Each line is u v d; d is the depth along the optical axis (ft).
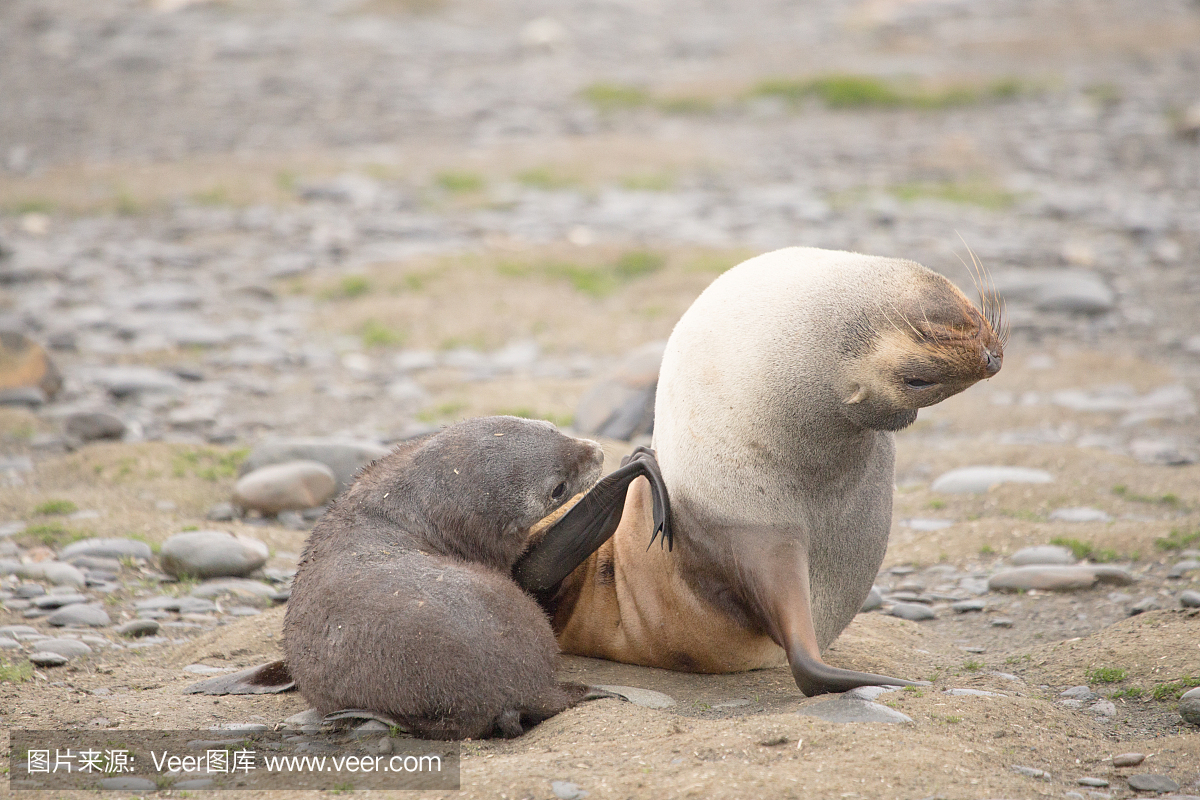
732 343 59.57
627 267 197.26
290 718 62.08
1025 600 83.30
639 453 66.18
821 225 221.25
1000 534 95.86
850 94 339.98
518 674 58.34
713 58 422.00
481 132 311.88
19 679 69.10
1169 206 234.79
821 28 479.82
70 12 462.19
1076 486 107.96
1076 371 150.00
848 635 76.48
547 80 379.96
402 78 377.50
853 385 56.29
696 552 62.75
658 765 51.29
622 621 67.72
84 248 205.36
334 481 109.29
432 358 158.81
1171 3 502.79
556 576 66.90
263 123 318.45
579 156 282.36
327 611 59.93
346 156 283.38
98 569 90.53
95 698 65.77
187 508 105.81
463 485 65.26
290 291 186.60
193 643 76.64
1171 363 153.38
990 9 500.33
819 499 61.11
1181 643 68.18
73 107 331.16
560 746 54.80
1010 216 229.45
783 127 319.06
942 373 53.83
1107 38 428.97
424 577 59.88
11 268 186.91
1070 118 316.40
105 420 125.80
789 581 60.13
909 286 55.88
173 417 133.39
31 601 83.35
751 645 65.26
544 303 179.22
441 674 57.06
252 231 219.82
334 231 219.00
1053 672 68.08
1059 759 53.57
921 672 69.97
